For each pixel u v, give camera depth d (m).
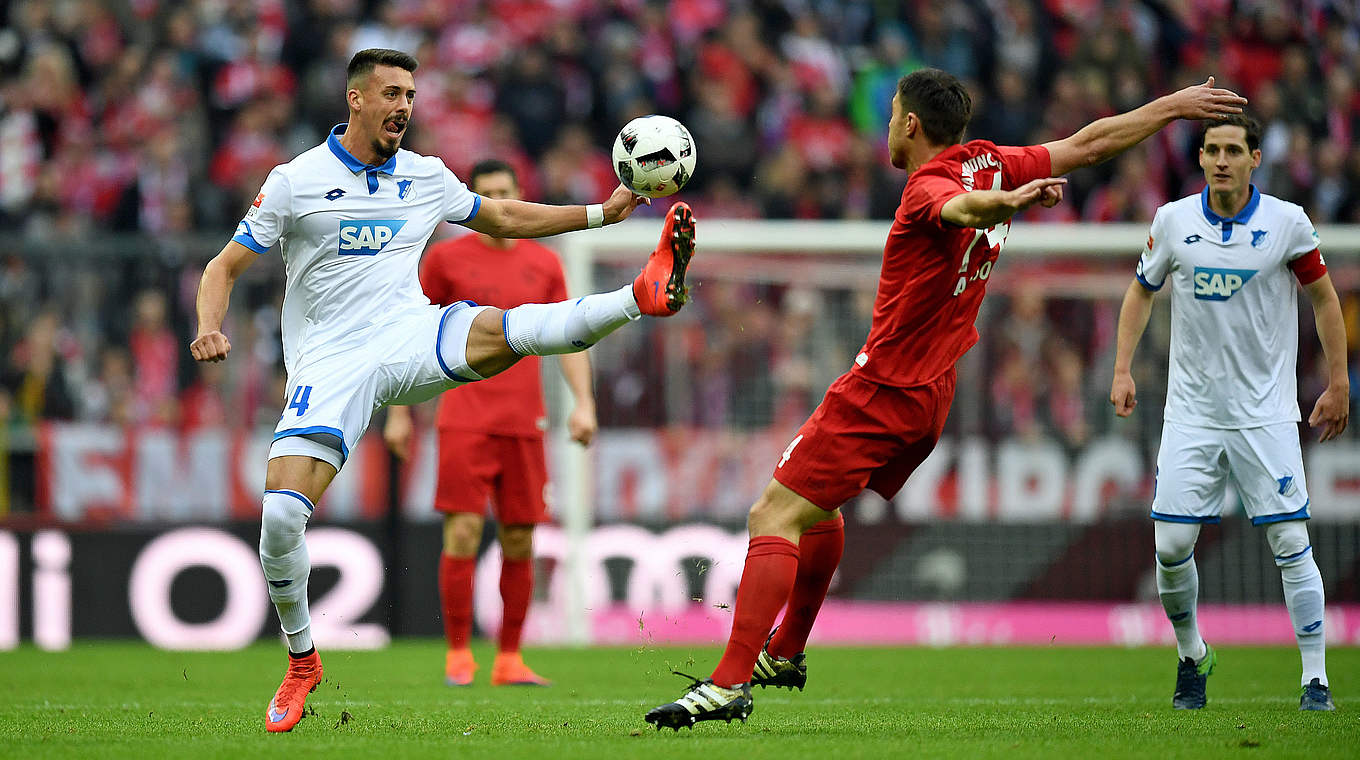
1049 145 18.19
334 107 53.31
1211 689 26.03
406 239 19.27
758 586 17.33
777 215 53.06
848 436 17.78
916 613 40.56
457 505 26.88
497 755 15.87
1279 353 21.61
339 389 18.55
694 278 41.84
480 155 53.25
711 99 55.06
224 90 53.50
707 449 41.16
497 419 26.89
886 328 17.72
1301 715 20.53
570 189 53.44
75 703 23.19
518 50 55.25
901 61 58.53
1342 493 40.78
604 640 39.16
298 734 18.19
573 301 18.52
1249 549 40.56
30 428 37.78
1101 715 20.72
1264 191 54.88
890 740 17.25
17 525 37.28
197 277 40.62
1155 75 59.44
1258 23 60.03
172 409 39.84
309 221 18.66
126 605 37.69
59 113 52.31
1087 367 42.25
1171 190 56.22
